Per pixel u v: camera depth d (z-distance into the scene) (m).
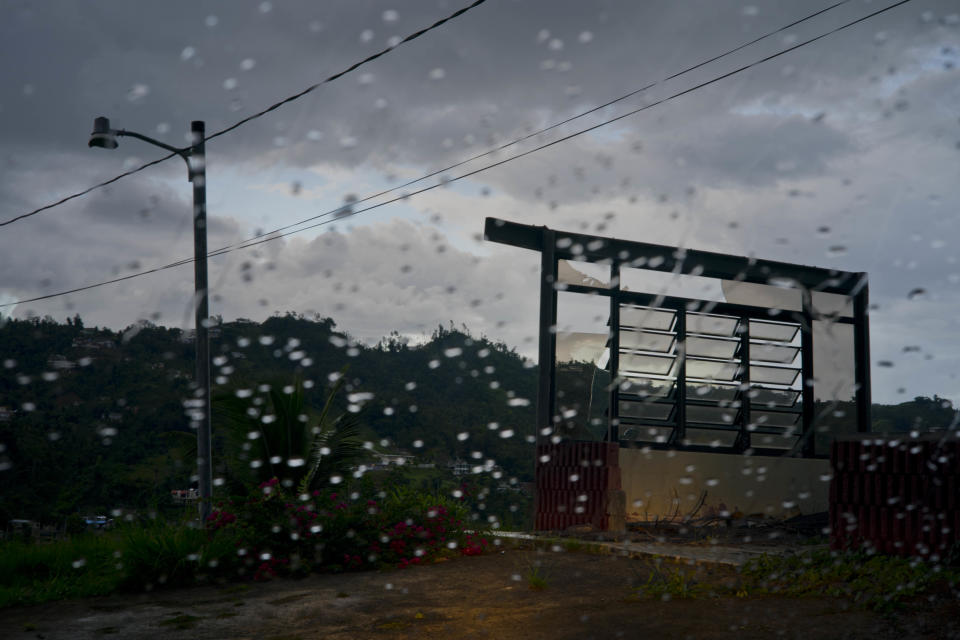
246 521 8.05
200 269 9.16
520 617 5.41
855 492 6.74
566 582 6.65
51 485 31.91
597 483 10.59
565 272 11.97
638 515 11.73
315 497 8.70
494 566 7.62
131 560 7.10
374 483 9.35
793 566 6.50
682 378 12.45
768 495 12.42
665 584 5.96
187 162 9.26
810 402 12.94
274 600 6.35
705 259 12.47
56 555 7.82
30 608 6.32
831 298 13.20
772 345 12.96
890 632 4.32
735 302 12.77
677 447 12.31
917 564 5.67
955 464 5.89
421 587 6.76
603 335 12.17
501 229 11.58
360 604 6.11
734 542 9.45
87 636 5.27
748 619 4.87
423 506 8.80
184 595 6.72
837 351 13.12
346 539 7.93
